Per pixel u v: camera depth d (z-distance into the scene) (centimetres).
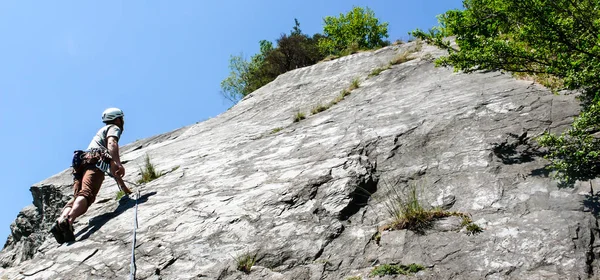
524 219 364
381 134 589
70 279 437
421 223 391
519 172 428
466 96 635
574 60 428
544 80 586
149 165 729
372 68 1102
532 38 445
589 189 374
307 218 443
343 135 639
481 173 444
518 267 319
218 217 485
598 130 416
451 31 512
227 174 622
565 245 325
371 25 2855
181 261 426
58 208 845
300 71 1320
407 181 474
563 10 428
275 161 620
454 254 347
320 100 970
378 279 340
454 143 514
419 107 657
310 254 396
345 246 394
